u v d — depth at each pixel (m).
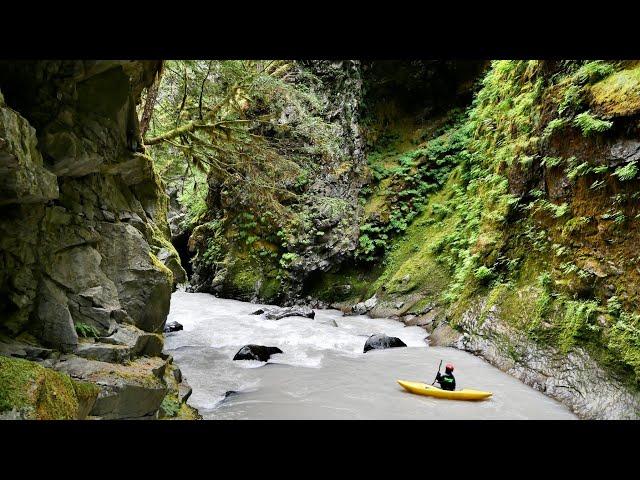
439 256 14.34
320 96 17.02
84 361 4.50
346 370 8.70
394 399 7.12
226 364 8.77
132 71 6.60
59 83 5.14
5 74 4.62
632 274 7.07
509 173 10.63
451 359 9.50
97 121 5.79
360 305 15.59
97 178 6.22
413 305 13.86
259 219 18.27
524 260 9.86
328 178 17.16
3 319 4.32
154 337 5.98
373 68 18.95
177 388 5.94
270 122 11.35
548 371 7.74
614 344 6.92
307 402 6.90
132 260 6.27
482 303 10.49
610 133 7.55
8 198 4.08
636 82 7.23
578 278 8.02
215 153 11.77
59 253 5.13
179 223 24.00
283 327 12.23
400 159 18.33
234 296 17.91
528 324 8.78
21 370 2.97
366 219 17.38
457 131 17.44
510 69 11.96
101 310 5.27
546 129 9.05
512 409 6.81
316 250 16.94
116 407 4.15
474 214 12.85
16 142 3.54
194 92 10.84
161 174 14.81
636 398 6.28
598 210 7.87
